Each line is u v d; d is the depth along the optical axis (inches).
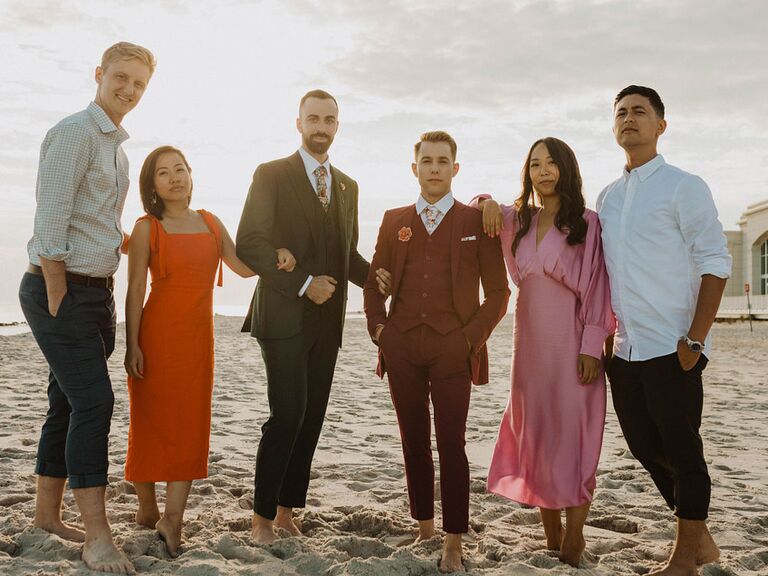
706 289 116.1
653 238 121.8
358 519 147.0
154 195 133.7
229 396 331.6
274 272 135.2
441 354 129.1
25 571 110.2
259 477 133.0
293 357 136.1
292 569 115.3
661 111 126.5
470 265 133.6
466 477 125.3
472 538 140.6
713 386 405.4
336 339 146.6
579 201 129.3
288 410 134.6
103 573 110.0
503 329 1132.5
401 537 140.3
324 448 227.8
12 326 1275.8
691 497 116.6
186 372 129.3
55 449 129.2
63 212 117.3
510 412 134.6
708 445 238.4
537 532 144.3
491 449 233.0
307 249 144.3
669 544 136.9
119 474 179.8
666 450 120.3
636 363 123.3
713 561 121.5
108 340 129.0
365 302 141.3
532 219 133.0
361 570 113.7
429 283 132.5
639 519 152.1
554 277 128.0
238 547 123.2
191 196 136.6
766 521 152.2
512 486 131.0
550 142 129.6
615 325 130.3
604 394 127.7
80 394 119.6
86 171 120.6
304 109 145.0
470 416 297.3
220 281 137.9
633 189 125.5
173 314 129.4
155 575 110.3
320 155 147.8
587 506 124.0
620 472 197.5
